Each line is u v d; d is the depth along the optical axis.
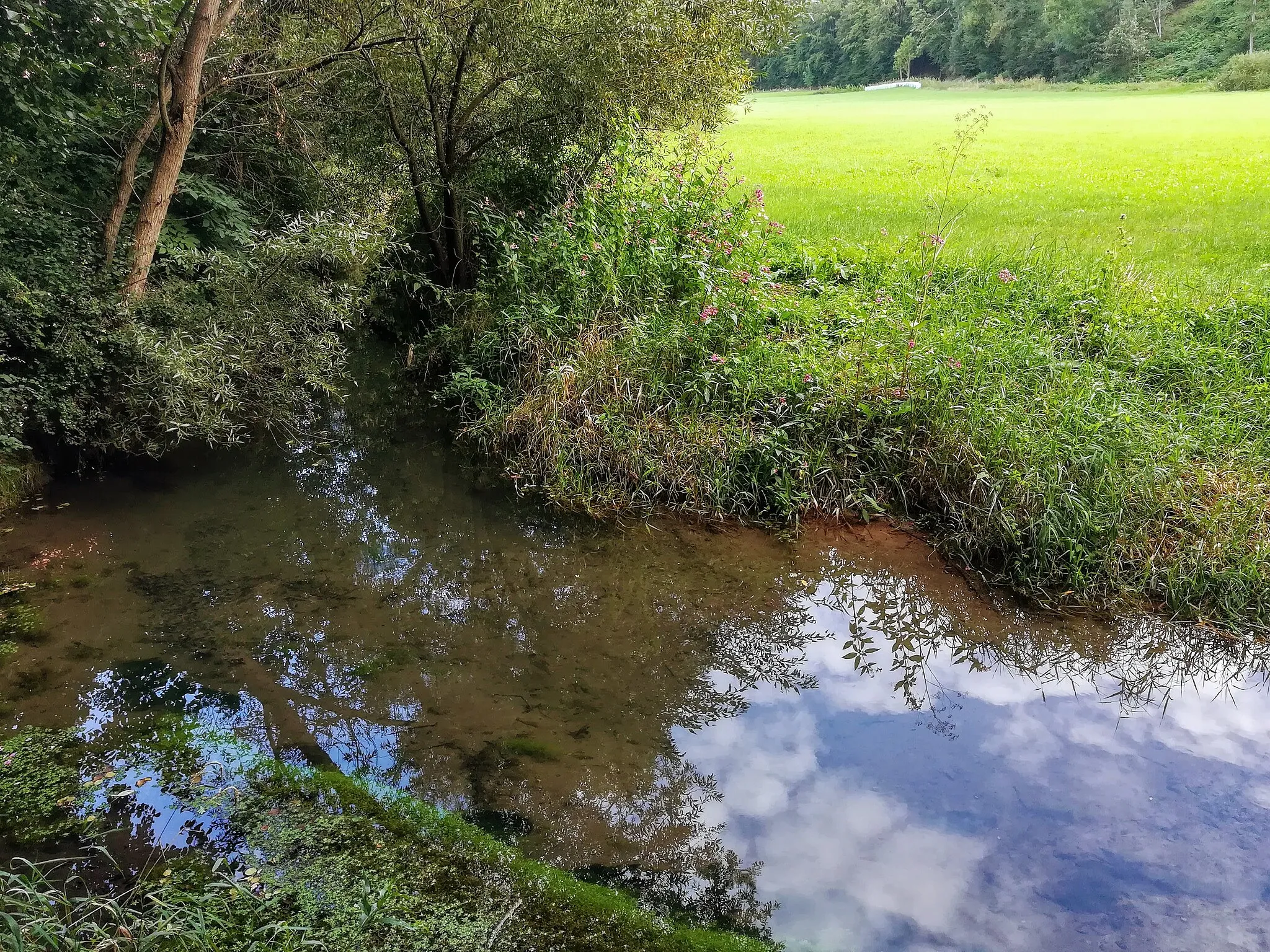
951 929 2.70
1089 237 9.61
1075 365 6.12
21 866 2.71
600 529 5.58
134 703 3.63
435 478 6.31
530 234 8.17
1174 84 44.75
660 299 6.96
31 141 6.31
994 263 7.92
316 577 4.87
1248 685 4.09
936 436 5.57
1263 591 4.45
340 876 2.71
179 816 2.96
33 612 4.29
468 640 4.33
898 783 3.40
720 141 21.70
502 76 7.88
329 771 3.24
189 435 5.93
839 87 73.19
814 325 6.79
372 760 3.38
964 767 3.51
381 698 3.81
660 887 2.82
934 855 3.02
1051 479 5.00
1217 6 53.31
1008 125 24.88
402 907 2.60
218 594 4.61
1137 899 2.83
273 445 6.74
